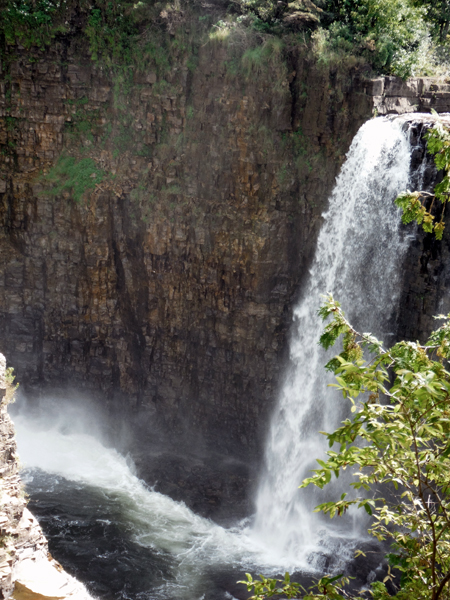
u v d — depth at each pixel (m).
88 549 29.39
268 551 31.08
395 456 9.16
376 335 32.34
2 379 19.97
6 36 35.88
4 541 18.28
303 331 35.31
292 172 33.81
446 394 8.30
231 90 34.00
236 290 35.66
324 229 33.53
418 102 33.09
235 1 34.66
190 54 34.94
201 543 30.94
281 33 33.53
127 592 26.88
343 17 34.97
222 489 35.12
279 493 35.50
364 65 31.55
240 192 34.75
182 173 36.25
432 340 9.91
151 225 36.53
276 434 36.25
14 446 20.28
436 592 8.37
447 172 9.93
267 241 34.22
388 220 30.45
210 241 35.78
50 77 36.94
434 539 8.66
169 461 36.94
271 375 35.78
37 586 17.84
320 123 32.78
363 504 9.40
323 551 30.41
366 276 32.12
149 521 32.06
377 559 29.52
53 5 36.00
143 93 36.31
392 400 9.49
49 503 32.62
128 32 36.22
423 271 29.89
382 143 29.91
